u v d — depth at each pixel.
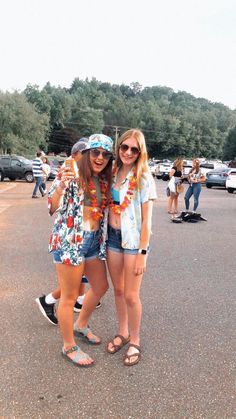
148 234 3.29
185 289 5.04
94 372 3.10
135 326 3.35
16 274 5.45
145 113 130.62
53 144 109.75
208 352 3.43
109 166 3.22
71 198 3.07
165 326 3.93
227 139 98.06
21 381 2.95
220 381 3.00
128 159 3.17
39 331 3.74
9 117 53.00
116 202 3.25
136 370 3.14
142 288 5.04
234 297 4.79
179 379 3.02
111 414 2.61
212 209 14.09
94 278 3.43
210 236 8.71
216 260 6.56
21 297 4.59
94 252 3.33
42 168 16.44
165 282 5.30
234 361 3.29
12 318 4.01
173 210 12.58
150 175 3.28
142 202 3.25
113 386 2.92
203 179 11.70
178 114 143.75
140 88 196.38
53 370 3.10
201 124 135.38
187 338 3.69
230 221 11.14
